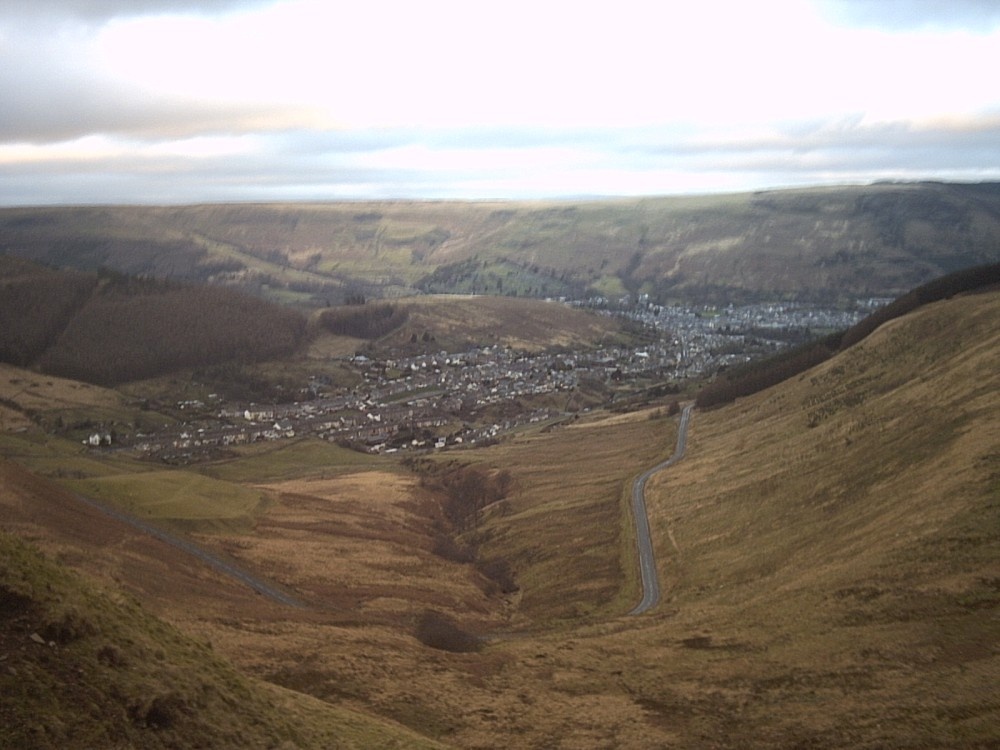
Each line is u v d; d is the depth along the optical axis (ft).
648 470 643.86
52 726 102.37
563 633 317.42
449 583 435.53
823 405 619.26
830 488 440.04
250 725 127.44
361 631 281.33
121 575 304.30
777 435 603.67
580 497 602.85
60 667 112.78
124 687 115.65
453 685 226.99
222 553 415.03
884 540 316.19
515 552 521.24
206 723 120.67
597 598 409.08
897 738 174.40
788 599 289.53
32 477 409.28
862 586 271.90
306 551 452.76
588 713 210.18
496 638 327.26
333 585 396.78
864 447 469.16
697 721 202.69
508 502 630.33
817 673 218.59
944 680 198.39
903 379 584.81
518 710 211.82
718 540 445.37
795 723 192.03
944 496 327.88
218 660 145.38
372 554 470.39
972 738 167.63
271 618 287.07
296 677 215.51
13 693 104.42
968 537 280.72
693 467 610.65
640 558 457.27
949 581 253.44
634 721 204.33
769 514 447.42
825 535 379.76
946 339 606.55
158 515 453.17
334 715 156.04
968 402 442.09
